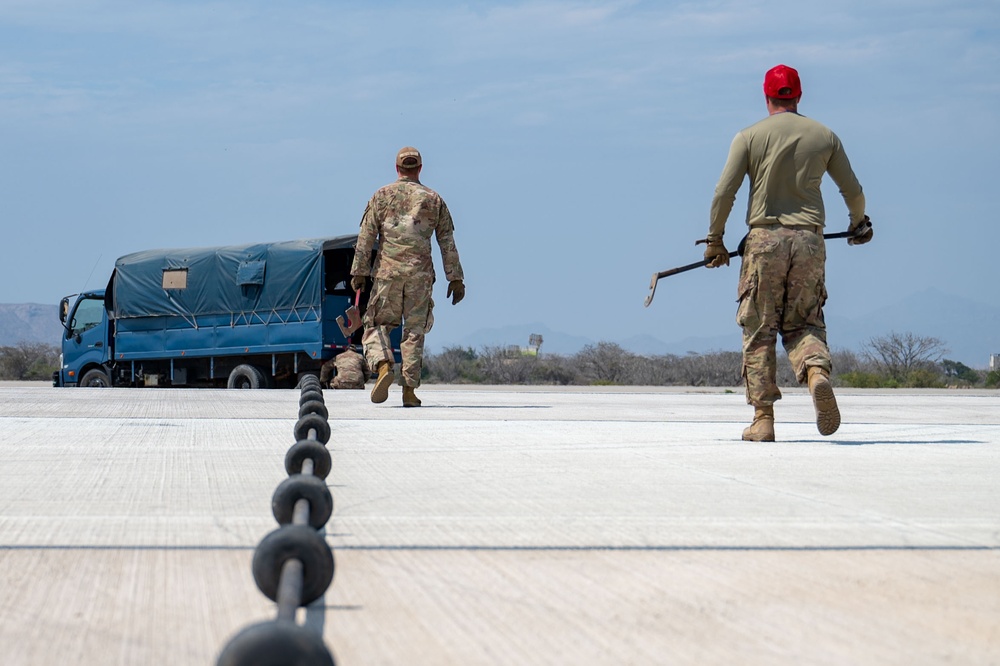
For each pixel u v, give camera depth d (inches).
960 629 132.3
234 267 1072.8
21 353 2285.9
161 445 317.7
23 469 261.9
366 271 514.9
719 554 171.8
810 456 306.2
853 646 125.6
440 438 348.8
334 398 624.1
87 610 137.2
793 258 330.6
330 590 147.4
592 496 227.3
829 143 331.0
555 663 119.0
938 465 286.8
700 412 518.3
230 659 80.2
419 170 514.0
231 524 192.1
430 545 176.2
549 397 712.4
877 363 2009.1
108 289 1158.3
